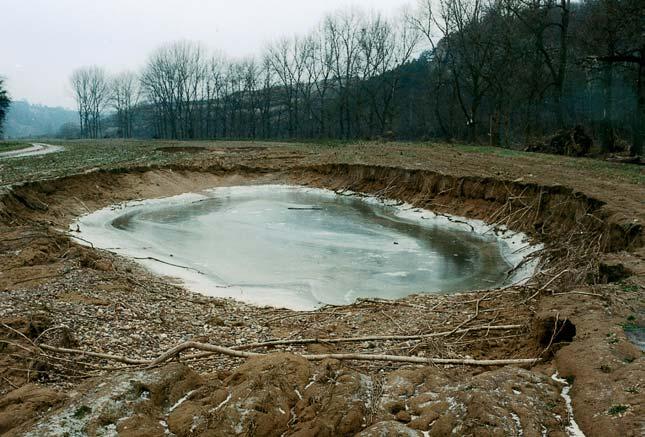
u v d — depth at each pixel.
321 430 5.59
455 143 46.75
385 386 6.68
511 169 25.25
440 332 10.05
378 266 16.95
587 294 9.23
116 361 8.33
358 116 65.00
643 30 28.88
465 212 23.20
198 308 11.84
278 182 35.56
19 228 16.72
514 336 9.34
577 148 33.00
